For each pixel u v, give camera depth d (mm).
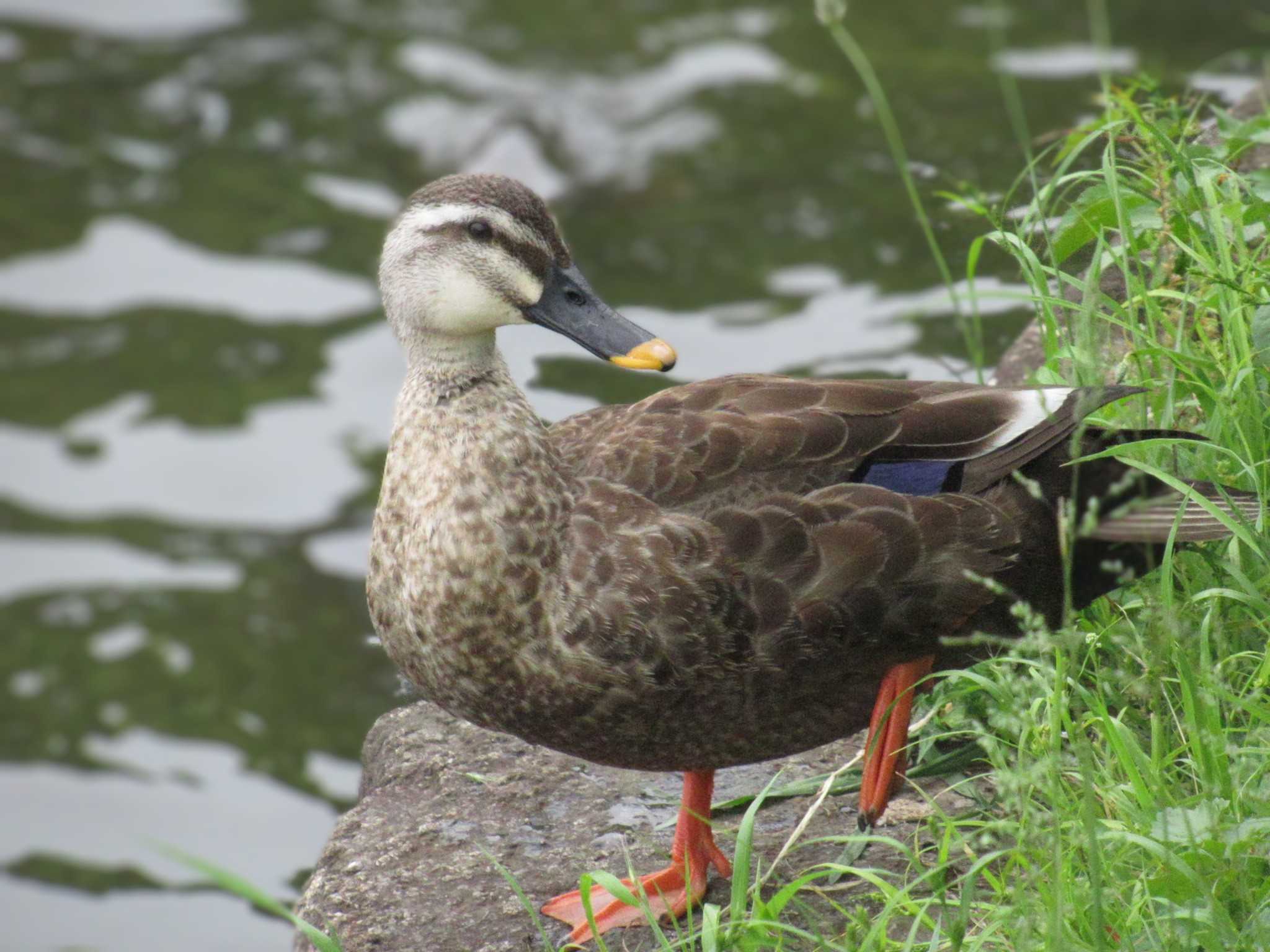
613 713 7391
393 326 8148
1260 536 7348
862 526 7160
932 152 18297
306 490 16766
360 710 14445
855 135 19578
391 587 7742
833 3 10711
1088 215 8836
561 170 20000
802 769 8328
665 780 8406
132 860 13203
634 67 21953
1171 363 8391
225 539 16141
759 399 7785
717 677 7266
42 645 15203
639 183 19625
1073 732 6434
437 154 20703
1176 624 6305
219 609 15516
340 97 22094
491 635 7430
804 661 7270
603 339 8109
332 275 19234
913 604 7234
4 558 16078
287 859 13086
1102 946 5781
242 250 19531
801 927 7215
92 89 22750
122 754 14211
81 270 19375
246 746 14062
